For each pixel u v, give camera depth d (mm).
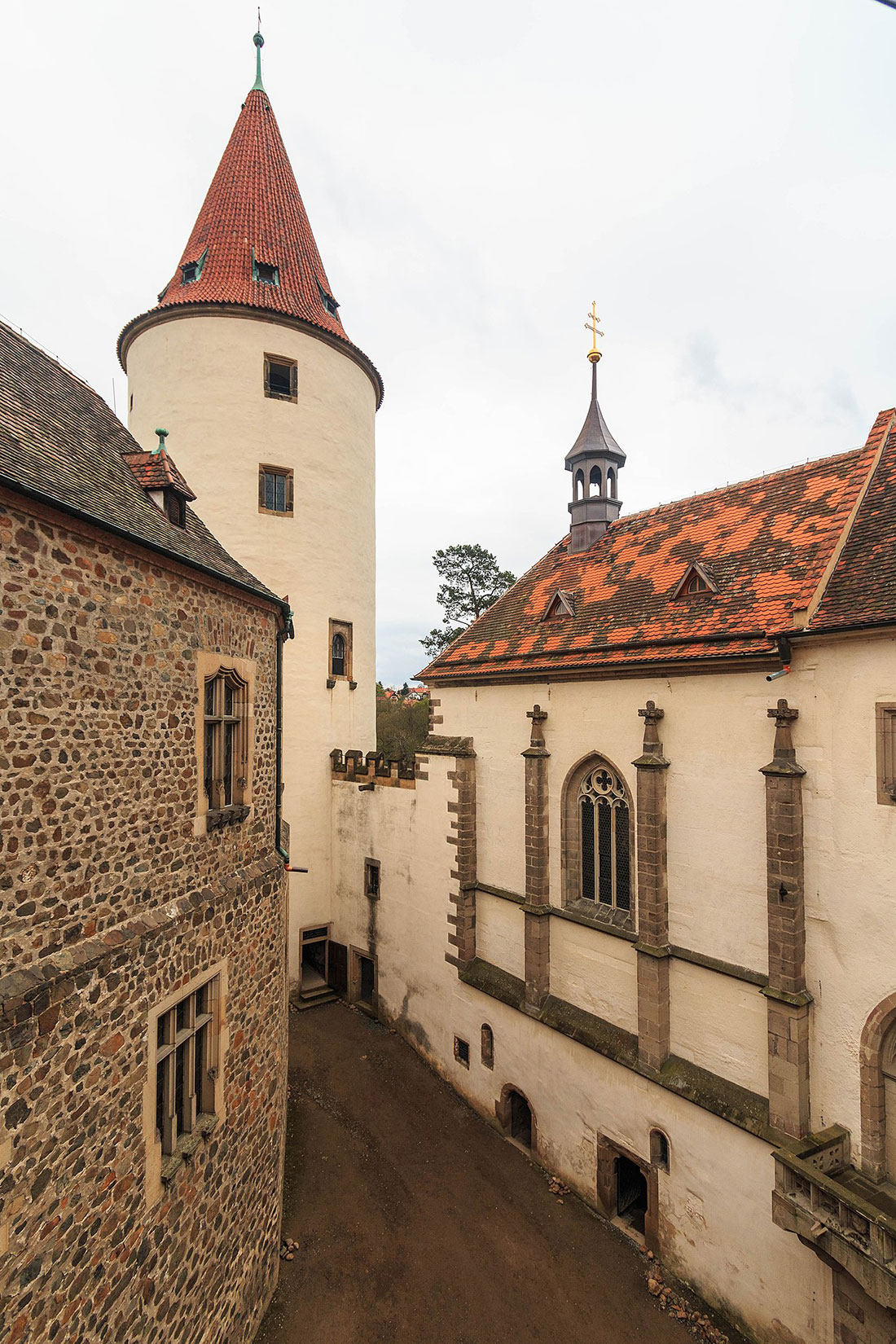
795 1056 11086
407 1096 18734
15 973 6008
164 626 8648
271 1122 11836
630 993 14359
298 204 28391
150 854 8234
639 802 13859
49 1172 6215
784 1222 10578
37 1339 5996
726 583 14492
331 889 25672
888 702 10414
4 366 9492
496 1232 13898
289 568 25078
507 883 17953
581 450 21031
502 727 18234
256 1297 11156
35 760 6340
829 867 11109
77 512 6746
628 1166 15914
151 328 25109
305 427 25453
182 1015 9078
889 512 12680
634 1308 12258
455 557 44000
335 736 26234
